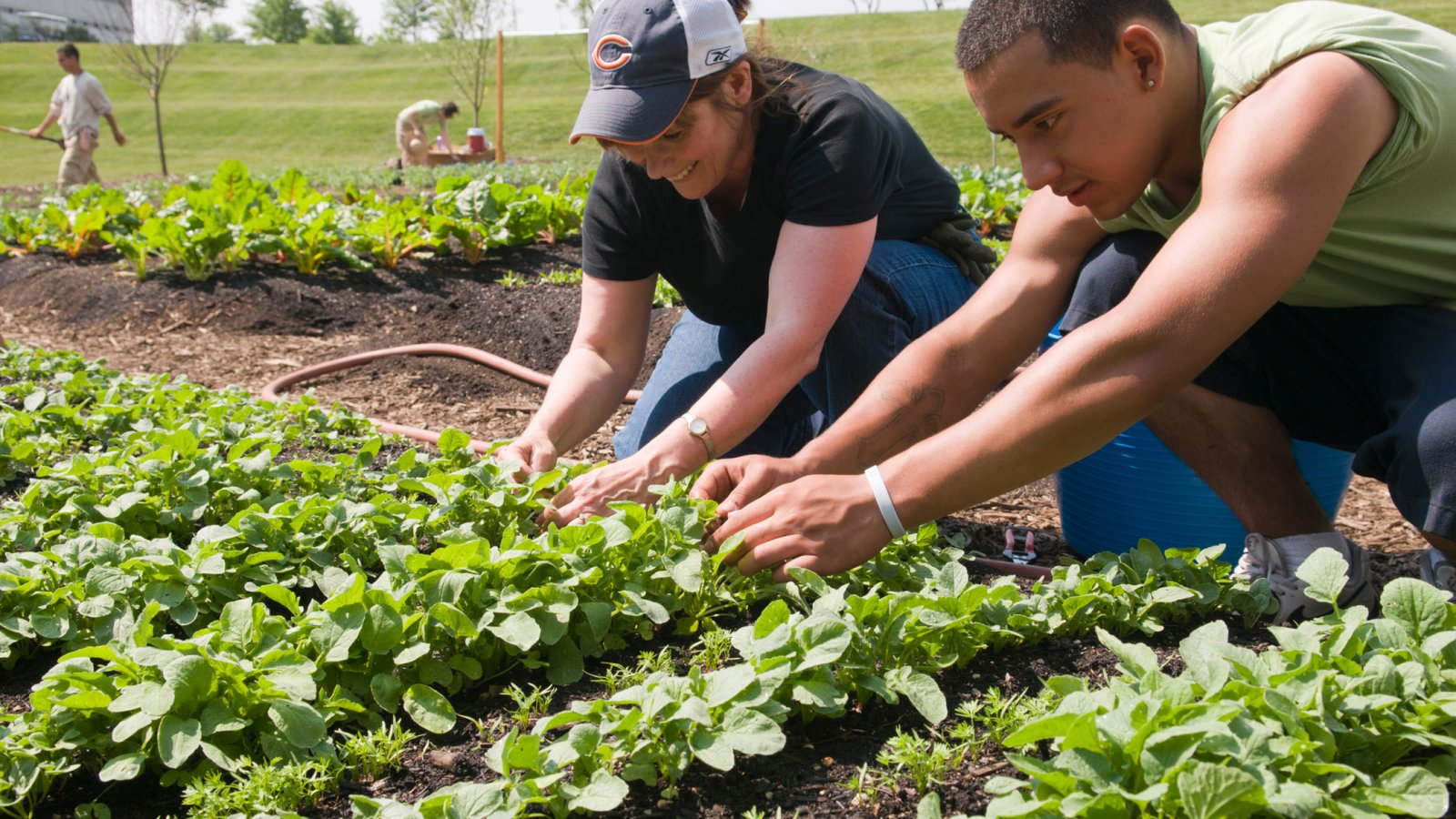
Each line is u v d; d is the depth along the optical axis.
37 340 6.51
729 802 1.91
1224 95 2.24
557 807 1.78
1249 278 2.07
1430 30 2.30
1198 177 2.46
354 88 33.84
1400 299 2.56
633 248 3.34
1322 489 2.98
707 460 2.84
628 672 2.29
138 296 7.05
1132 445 2.96
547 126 26.84
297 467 3.10
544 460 2.99
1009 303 2.82
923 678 2.05
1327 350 2.68
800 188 2.93
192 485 2.98
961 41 2.26
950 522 3.64
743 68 2.84
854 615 2.18
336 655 2.08
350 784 1.98
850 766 2.00
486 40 24.86
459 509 2.79
